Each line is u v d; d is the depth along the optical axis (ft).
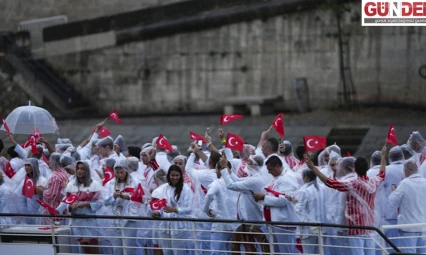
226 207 89.51
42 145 116.67
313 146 83.92
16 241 93.04
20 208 99.14
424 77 184.34
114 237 88.17
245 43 195.72
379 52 187.42
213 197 89.56
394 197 88.02
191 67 199.21
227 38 196.85
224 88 197.26
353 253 83.25
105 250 92.58
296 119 189.67
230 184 86.12
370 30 187.83
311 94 191.62
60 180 96.02
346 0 188.44
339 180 84.58
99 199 92.12
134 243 91.91
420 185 87.66
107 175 95.55
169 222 89.92
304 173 85.71
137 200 90.27
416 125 179.22
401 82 186.09
